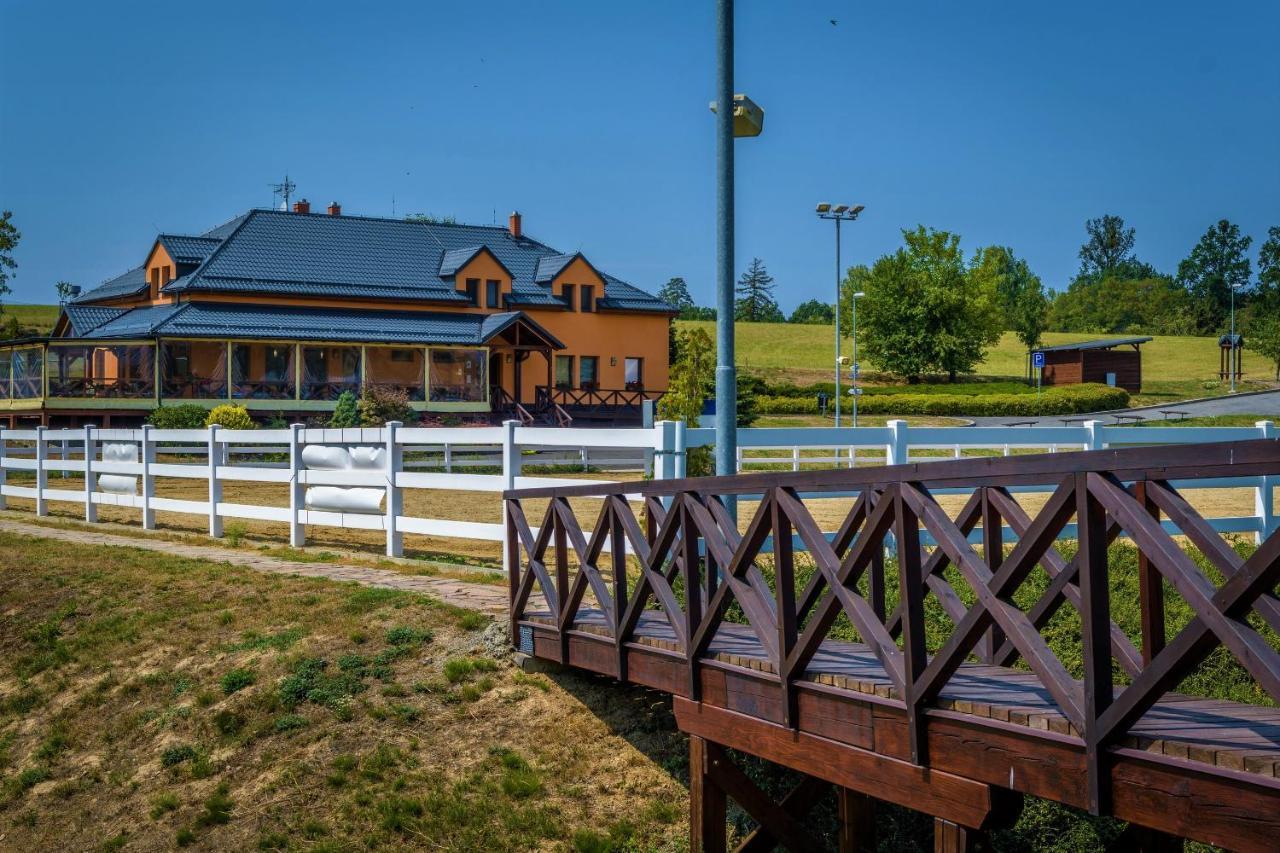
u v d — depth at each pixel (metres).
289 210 51.38
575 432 11.48
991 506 6.20
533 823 7.23
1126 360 59.69
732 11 9.02
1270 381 63.56
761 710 6.21
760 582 6.37
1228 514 16.23
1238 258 143.50
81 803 8.36
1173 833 4.17
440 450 29.64
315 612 10.52
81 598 12.19
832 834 7.34
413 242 48.22
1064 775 4.56
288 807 7.68
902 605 5.19
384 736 8.24
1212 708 4.93
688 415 18.72
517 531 9.07
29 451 30.91
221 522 16.16
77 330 39.94
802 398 52.59
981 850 6.10
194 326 37.75
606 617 7.67
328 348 39.94
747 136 9.52
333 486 14.66
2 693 10.35
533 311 46.91
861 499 5.84
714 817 6.68
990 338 70.44
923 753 5.18
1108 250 173.50
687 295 166.00
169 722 9.00
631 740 7.92
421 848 7.15
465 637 9.50
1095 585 4.33
